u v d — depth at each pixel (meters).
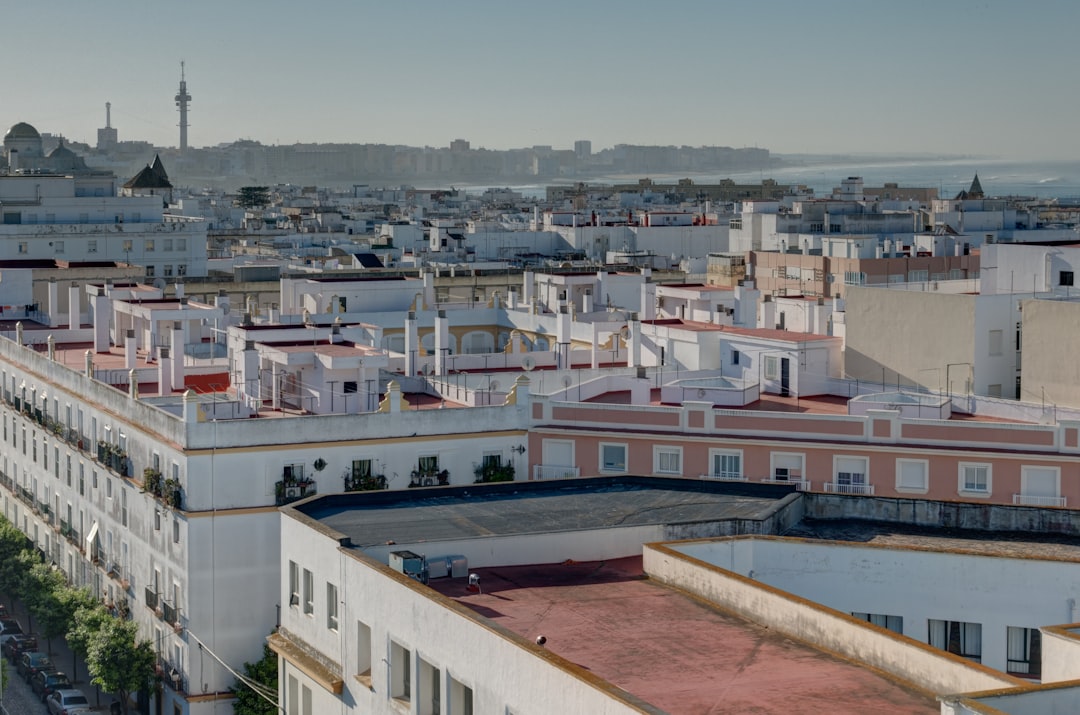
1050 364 105.12
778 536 71.44
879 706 52.22
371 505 79.31
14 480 138.50
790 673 55.78
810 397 112.06
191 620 96.88
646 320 133.00
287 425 97.56
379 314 154.12
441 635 59.78
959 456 94.50
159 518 102.06
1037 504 93.12
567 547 72.50
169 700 101.00
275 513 97.44
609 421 101.56
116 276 193.00
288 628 75.38
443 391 111.94
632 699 48.84
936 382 110.81
